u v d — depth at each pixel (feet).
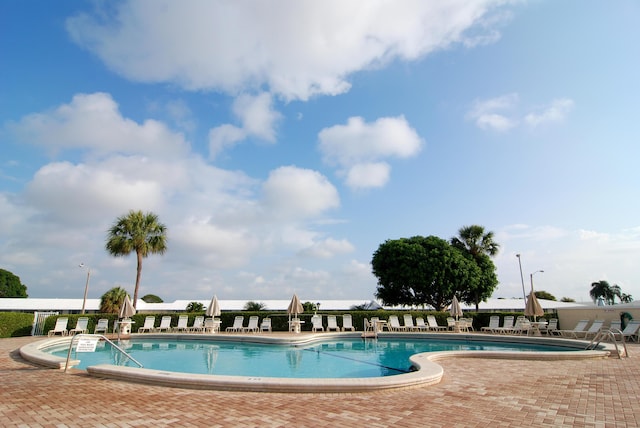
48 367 32.37
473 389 24.22
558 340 54.08
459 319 78.48
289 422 16.98
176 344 60.13
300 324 78.38
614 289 236.02
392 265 128.16
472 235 137.39
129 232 90.38
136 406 19.49
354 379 24.26
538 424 16.63
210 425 16.44
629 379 27.40
